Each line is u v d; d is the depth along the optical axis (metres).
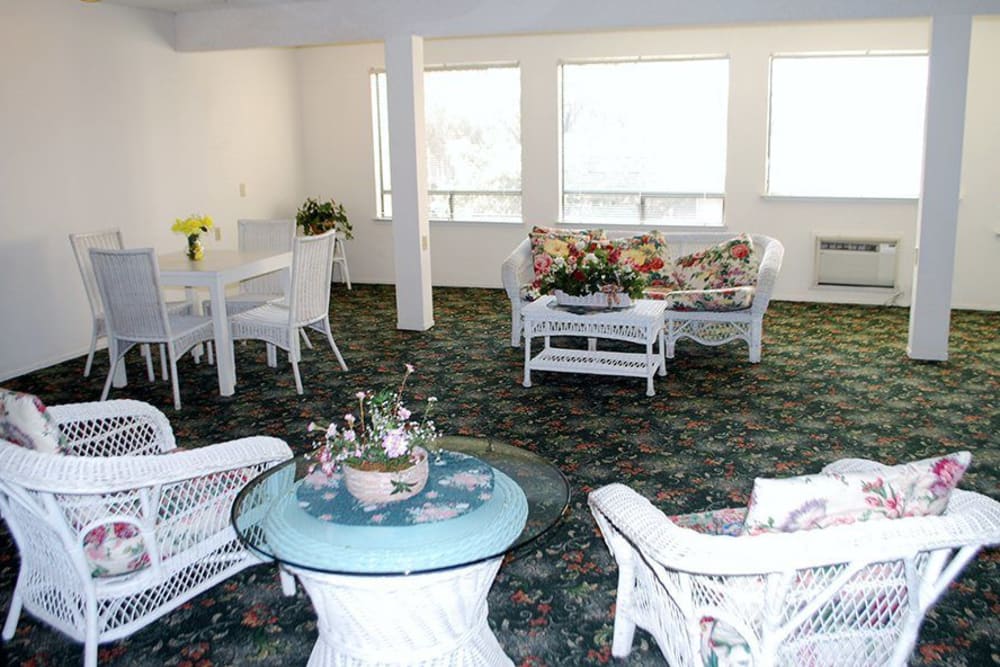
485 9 5.79
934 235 5.25
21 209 5.39
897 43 6.78
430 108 8.04
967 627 2.53
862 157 7.09
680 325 5.50
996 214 6.73
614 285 4.92
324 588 2.10
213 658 2.45
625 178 7.67
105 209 6.07
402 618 2.11
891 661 1.90
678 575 1.87
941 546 1.71
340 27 6.17
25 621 2.65
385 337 6.30
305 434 4.27
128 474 2.17
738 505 3.39
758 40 7.05
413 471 2.35
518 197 8.02
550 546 3.07
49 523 2.18
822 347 5.82
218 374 5.01
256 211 7.81
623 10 5.50
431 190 8.23
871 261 7.11
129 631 2.37
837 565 1.77
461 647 2.21
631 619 2.37
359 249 8.59
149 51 6.39
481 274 8.28
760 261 5.99
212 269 4.83
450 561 2.05
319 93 8.35
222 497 2.57
